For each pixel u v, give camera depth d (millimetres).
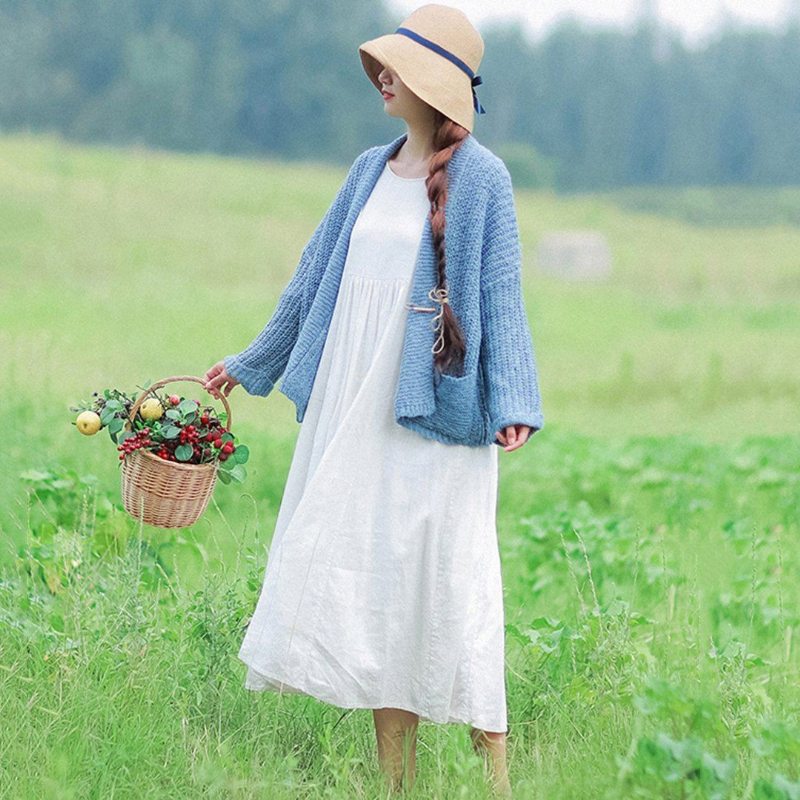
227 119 125562
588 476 13969
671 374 25562
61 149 67938
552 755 6273
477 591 6066
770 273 54000
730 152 161125
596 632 7254
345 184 6523
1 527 8914
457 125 6164
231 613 7027
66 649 6711
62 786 5492
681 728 5914
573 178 154500
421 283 6051
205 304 32906
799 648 8305
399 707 6062
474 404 6051
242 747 6125
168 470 6477
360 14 135625
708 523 12250
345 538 6004
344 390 6141
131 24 124938
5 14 123938
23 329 25547
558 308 38875
